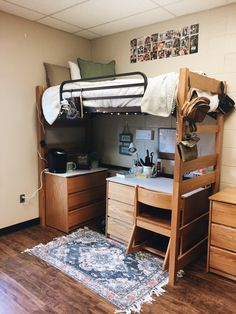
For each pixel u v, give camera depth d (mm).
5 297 2053
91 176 3434
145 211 2793
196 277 2357
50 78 3307
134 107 2389
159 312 1926
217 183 2799
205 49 2881
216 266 2373
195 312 1933
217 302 2043
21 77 3172
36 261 2566
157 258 2639
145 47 3373
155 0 2635
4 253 2715
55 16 3066
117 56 3676
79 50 3814
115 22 3238
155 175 3164
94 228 3354
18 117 3186
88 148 4008
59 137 3641
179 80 2035
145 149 3480
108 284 2223
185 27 3006
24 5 2773
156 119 3334
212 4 2695
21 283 2227
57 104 2980
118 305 1982
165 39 3182
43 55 3373
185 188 2281
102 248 2822
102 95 2551
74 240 3008
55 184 3250
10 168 3166
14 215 3250
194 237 2594
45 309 1933
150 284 2234
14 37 3062
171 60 3152
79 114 2762
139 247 2766
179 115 2068
